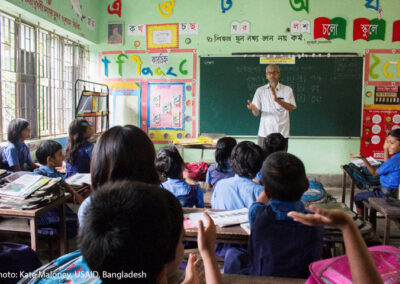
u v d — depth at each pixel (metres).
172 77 4.83
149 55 4.84
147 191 0.53
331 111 4.65
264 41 4.65
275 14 4.61
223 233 1.40
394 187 2.65
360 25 4.50
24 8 3.26
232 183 1.75
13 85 3.47
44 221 2.10
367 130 4.63
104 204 0.51
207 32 4.72
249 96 4.74
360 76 4.56
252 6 4.63
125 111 4.95
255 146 1.82
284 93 4.11
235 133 4.82
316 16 4.55
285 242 1.12
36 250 1.69
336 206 1.72
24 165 3.05
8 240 2.13
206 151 4.91
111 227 0.48
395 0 4.43
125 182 0.56
